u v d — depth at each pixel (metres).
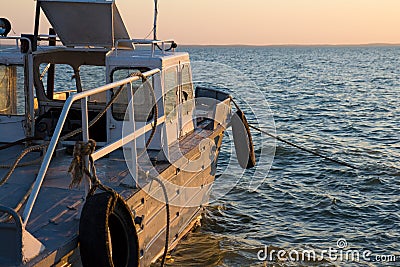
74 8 9.55
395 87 55.16
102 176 8.37
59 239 6.19
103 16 9.60
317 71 86.88
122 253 6.72
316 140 24.23
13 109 9.81
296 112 34.38
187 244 10.90
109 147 6.91
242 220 12.84
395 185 16.28
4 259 5.52
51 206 7.13
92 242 6.07
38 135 9.88
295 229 12.51
